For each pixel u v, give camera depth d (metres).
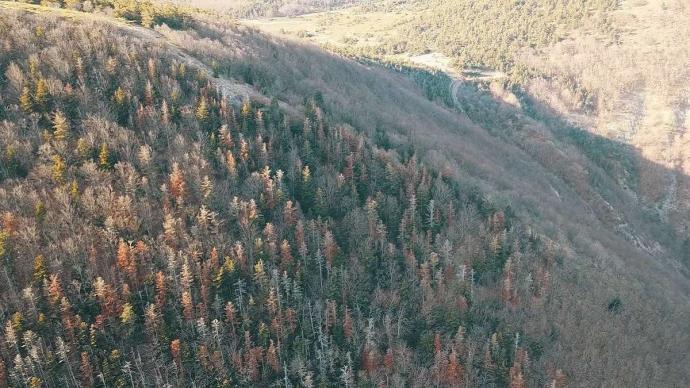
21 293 88.12
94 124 116.12
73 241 94.94
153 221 105.06
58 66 125.44
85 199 101.12
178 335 93.44
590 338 121.62
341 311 104.38
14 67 119.94
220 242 104.88
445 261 120.19
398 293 112.75
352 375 95.75
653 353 130.12
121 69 132.62
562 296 128.25
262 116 137.25
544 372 109.56
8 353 83.31
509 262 125.62
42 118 116.81
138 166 113.38
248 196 116.69
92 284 91.50
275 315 99.19
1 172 103.94
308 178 123.44
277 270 102.44
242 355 94.81
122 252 94.19
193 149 119.94
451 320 109.25
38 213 96.62
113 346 89.88
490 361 105.25
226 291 100.88
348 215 120.44
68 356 85.94
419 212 130.38
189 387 90.06
